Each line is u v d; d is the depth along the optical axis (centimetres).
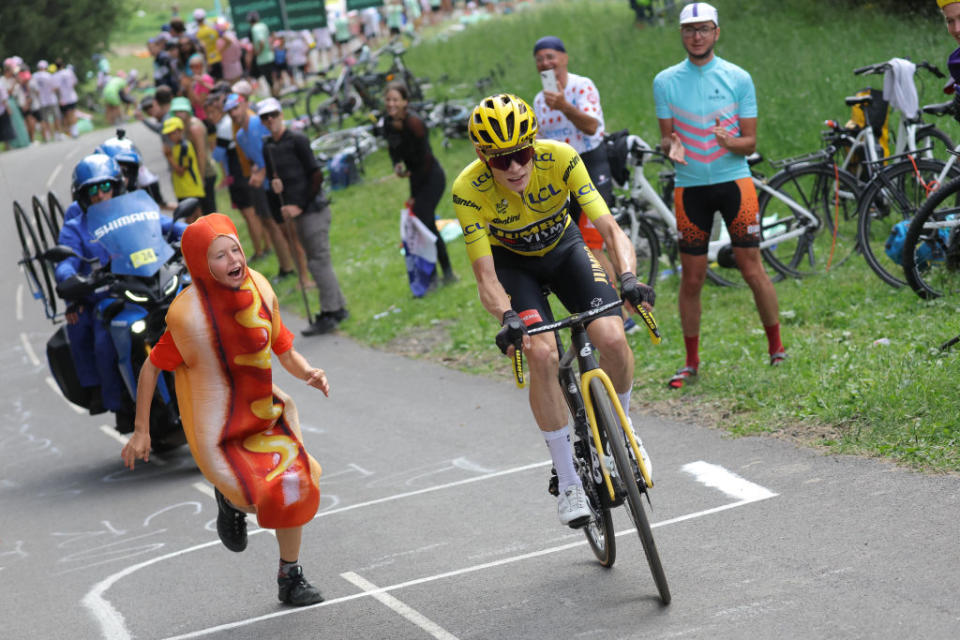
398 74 3428
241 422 743
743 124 1123
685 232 1144
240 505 741
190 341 728
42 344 2103
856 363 1061
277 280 2205
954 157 1338
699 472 906
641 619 662
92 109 7006
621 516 852
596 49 3362
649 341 1324
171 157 2405
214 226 716
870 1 2734
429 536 882
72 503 1150
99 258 1185
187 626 778
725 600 666
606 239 732
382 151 3303
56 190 3812
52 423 1538
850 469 847
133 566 924
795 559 707
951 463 812
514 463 1038
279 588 790
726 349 1223
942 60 2062
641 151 1523
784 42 2677
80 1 7756
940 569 654
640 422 1080
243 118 2116
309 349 1727
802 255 1480
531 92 3188
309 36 5044
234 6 4375
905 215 1372
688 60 1144
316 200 1781
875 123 1571
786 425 974
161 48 4406
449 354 1522
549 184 743
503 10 5484
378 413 1308
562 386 736
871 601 630
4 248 3194
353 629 729
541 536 841
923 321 1154
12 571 960
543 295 775
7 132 5262
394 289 1953
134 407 1218
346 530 930
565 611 695
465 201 745
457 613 724
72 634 793
